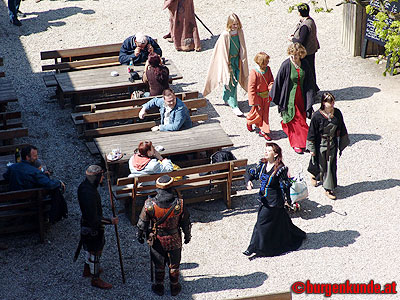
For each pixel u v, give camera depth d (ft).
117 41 140.26
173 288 69.46
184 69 128.16
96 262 69.62
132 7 160.15
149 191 81.10
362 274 73.20
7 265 74.13
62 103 111.34
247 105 114.93
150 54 103.91
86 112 105.29
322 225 82.07
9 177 77.46
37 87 119.75
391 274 73.05
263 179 74.23
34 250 76.89
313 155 86.28
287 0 161.89
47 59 123.44
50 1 164.45
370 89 118.73
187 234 68.03
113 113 96.94
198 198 85.46
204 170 82.43
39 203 76.07
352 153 98.17
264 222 74.79
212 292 70.49
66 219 83.05
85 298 69.26
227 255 76.89
